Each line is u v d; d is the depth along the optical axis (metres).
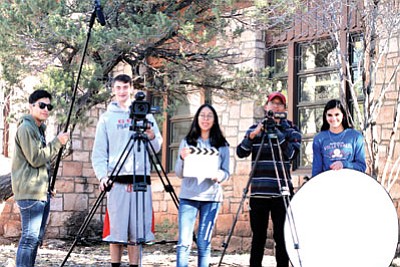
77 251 9.48
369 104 7.50
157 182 11.45
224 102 10.07
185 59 8.37
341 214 5.51
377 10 7.45
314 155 5.88
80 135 11.59
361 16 7.59
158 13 7.54
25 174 5.50
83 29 7.48
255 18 7.96
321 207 5.53
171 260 8.12
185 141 5.87
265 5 7.78
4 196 8.87
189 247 5.72
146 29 7.37
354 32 8.88
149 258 8.31
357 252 5.48
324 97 9.70
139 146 5.47
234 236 10.21
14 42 7.58
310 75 9.89
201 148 5.71
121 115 5.78
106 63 7.97
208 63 8.38
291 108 9.99
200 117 5.82
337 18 7.87
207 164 5.66
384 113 8.58
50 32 7.39
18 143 5.49
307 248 5.50
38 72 8.23
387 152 8.52
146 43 7.78
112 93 8.12
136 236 5.54
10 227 11.08
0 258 7.72
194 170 5.64
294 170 9.84
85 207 11.56
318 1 8.07
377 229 5.48
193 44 8.12
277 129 5.73
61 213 11.30
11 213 11.10
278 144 5.55
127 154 5.46
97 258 8.23
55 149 5.59
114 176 5.50
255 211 5.86
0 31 7.53
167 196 11.27
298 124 9.99
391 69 8.51
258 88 8.61
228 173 5.87
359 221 5.49
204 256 5.71
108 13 7.95
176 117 11.56
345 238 5.50
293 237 5.42
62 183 11.35
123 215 5.61
